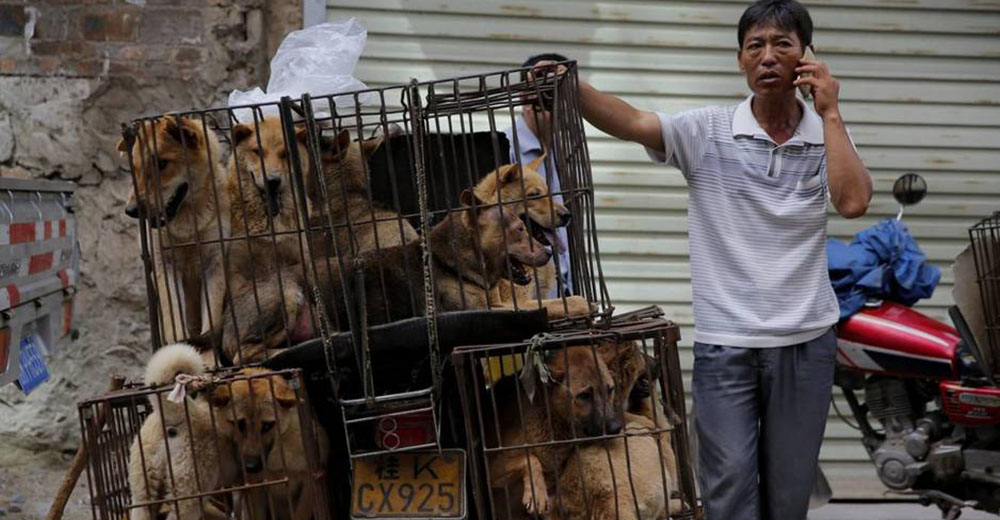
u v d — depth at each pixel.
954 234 8.31
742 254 4.68
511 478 4.46
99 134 7.50
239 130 5.25
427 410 4.05
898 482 6.39
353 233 4.68
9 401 7.49
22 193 5.31
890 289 6.56
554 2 7.94
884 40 8.23
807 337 4.66
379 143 5.68
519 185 5.34
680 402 4.22
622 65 8.05
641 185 8.11
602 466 4.41
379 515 4.10
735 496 4.63
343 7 7.73
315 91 5.53
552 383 4.41
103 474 4.24
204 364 4.39
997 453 6.16
